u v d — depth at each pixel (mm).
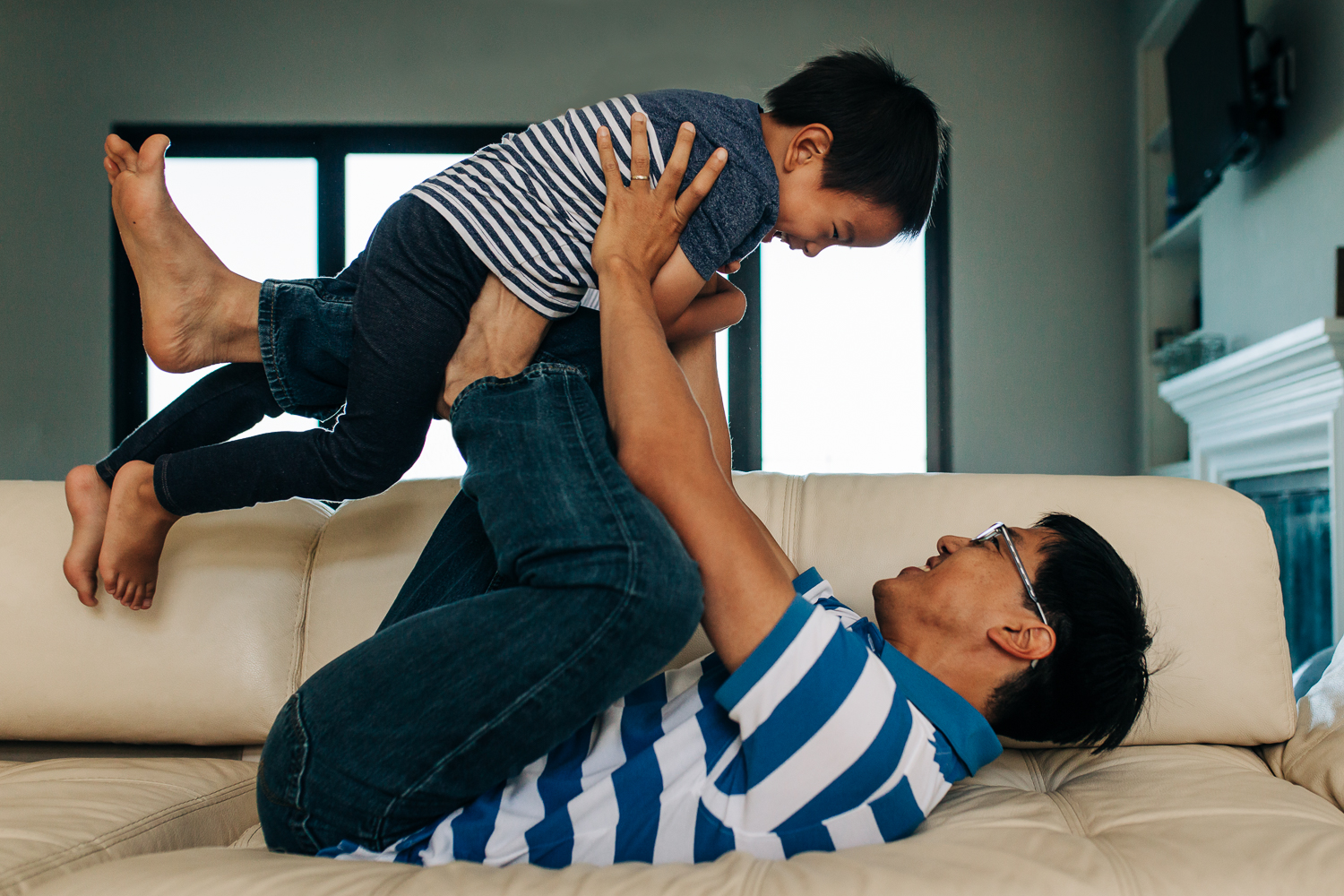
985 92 4156
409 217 890
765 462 4062
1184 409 3354
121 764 1165
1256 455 2889
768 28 4184
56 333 4039
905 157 1007
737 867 685
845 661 747
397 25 4152
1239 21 2891
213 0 4133
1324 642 2459
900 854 704
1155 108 3984
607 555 701
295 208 4125
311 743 732
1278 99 2922
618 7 4184
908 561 1185
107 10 4129
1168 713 1069
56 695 1216
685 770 790
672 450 775
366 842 762
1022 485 1210
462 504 980
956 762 842
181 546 1274
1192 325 3842
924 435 4086
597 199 920
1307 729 1054
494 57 4164
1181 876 682
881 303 4113
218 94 4113
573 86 4168
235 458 922
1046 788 1023
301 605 1276
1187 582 1097
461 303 888
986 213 4121
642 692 899
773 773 746
